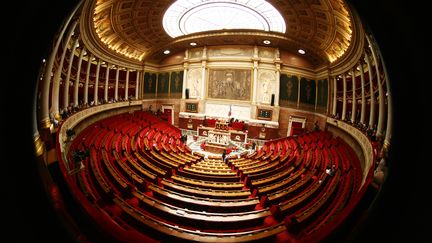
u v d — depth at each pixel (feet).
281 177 22.26
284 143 44.91
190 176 22.02
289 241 11.75
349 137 34.71
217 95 61.52
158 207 12.75
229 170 25.98
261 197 17.66
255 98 58.03
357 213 9.91
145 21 45.21
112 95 61.21
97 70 46.50
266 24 47.37
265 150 43.83
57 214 6.08
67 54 33.76
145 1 37.55
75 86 36.68
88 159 19.53
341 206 12.98
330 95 48.34
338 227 9.07
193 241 9.66
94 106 40.83
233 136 53.42
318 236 8.68
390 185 5.82
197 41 58.08
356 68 35.91
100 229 8.18
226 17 47.52
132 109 63.36
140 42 55.36
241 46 59.06
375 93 31.89
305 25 40.75
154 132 45.88
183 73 65.87
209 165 29.53
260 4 39.42
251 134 56.70
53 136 19.57
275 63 57.00
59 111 28.76
